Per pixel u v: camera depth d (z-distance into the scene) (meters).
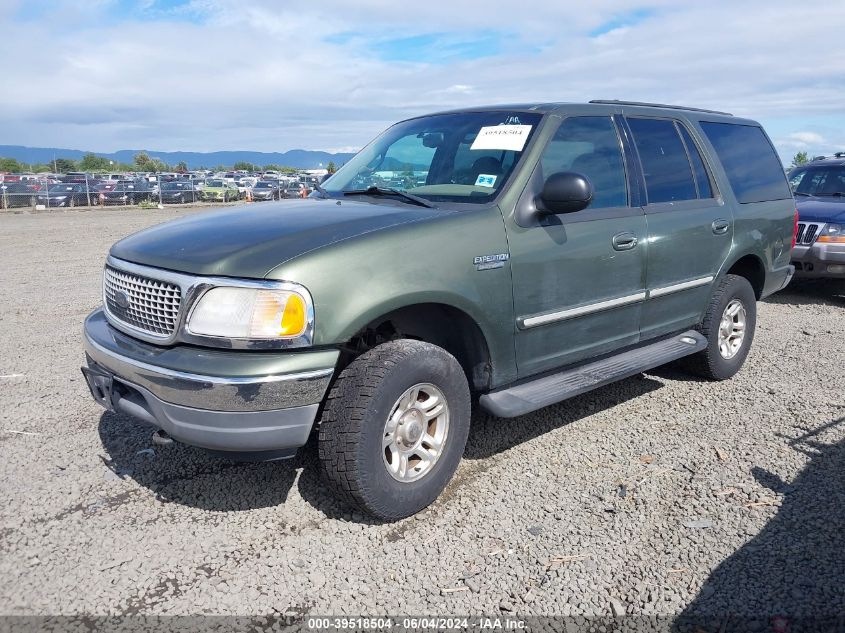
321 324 2.99
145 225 21.78
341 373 3.20
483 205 3.71
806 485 3.72
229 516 3.40
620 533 3.27
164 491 3.64
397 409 3.27
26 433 4.35
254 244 3.14
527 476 3.84
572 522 3.36
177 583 2.88
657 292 4.60
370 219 3.44
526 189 3.80
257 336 2.92
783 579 2.91
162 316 3.14
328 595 2.81
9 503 3.49
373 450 3.14
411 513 3.37
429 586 2.88
